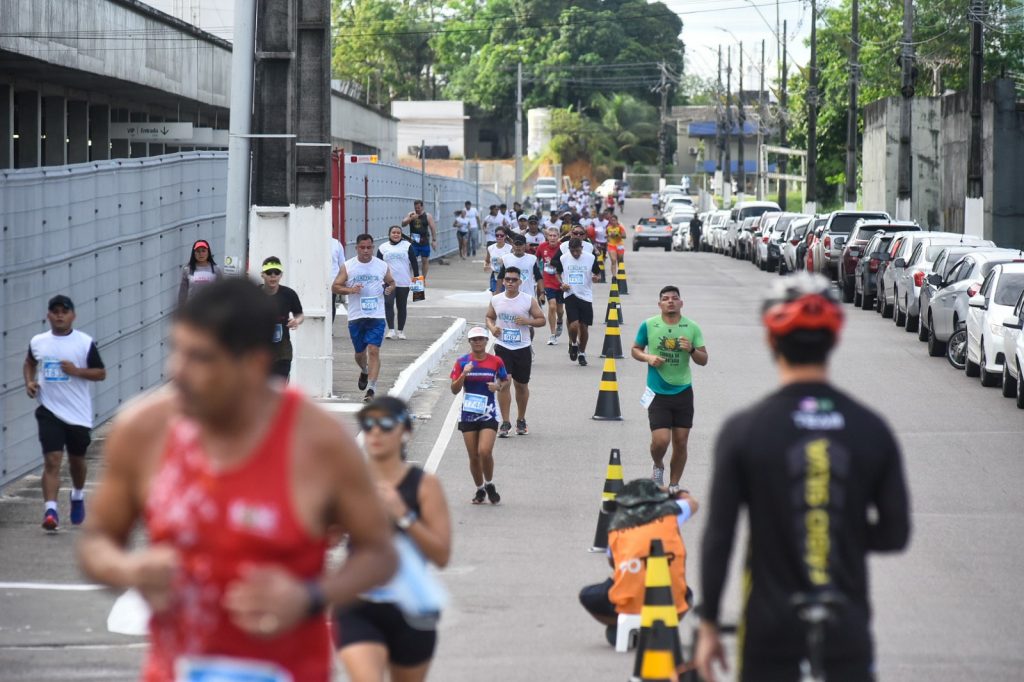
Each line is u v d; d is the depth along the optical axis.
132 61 91.50
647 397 38.62
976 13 106.44
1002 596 29.02
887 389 61.31
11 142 86.75
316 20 51.47
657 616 21.03
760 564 13.17
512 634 26.00
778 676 13.18
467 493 39.81
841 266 110.69
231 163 48.16
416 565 13.04
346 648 17.12
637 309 97.12
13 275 38.19
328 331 52.41
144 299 52.38
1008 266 63.53
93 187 45.66
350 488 10.79
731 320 89.94
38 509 36.03
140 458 10.85
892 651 24.88
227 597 10.43
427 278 124.81
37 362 33.22
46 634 25.73
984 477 42.56
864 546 13.25
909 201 126.19
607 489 33.03
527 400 49.53
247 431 10.54
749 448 13.09
